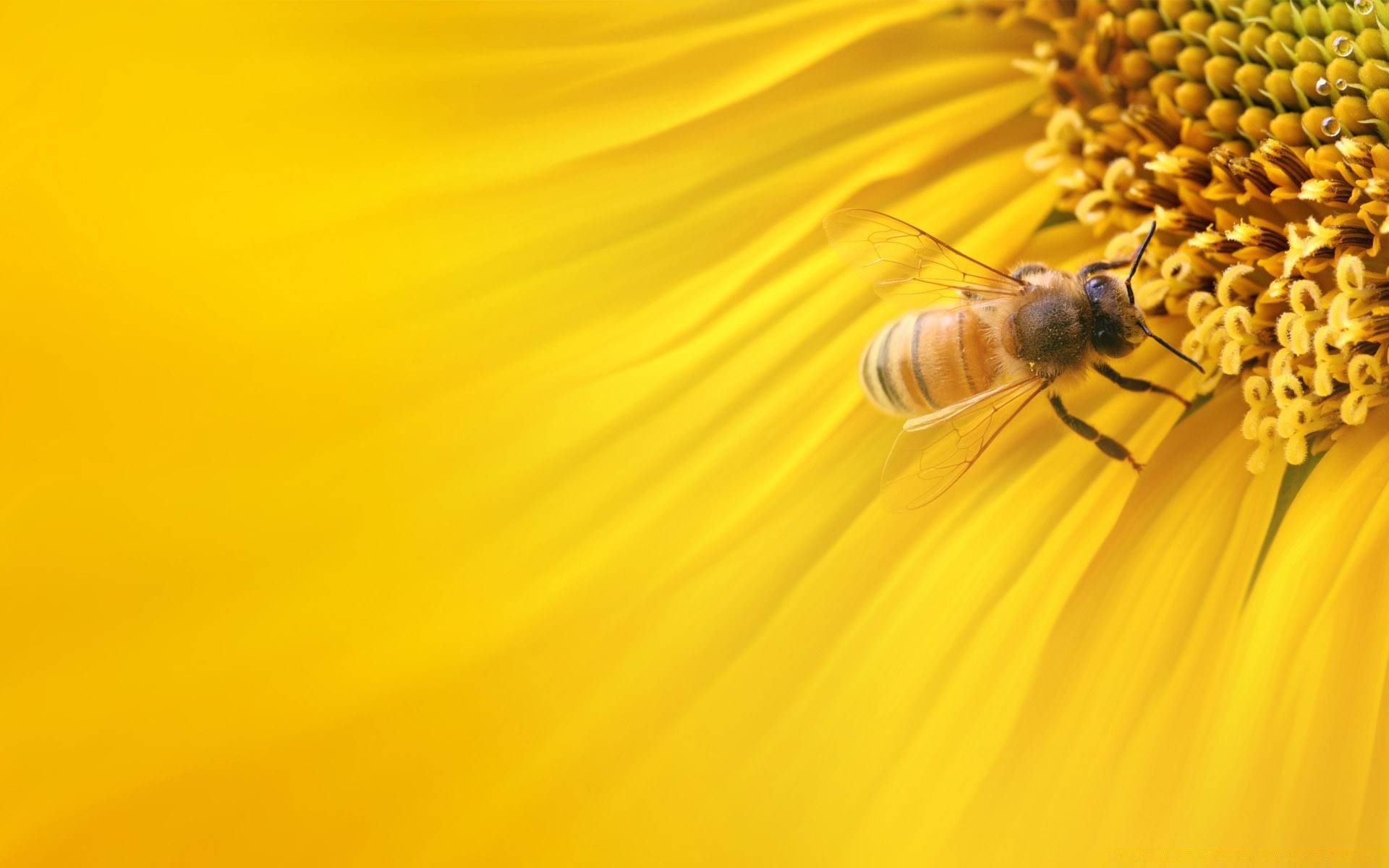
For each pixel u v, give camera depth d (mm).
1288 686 193
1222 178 196
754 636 205
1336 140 193
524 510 209
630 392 209
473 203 211
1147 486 199
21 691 203
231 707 204
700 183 210
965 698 201
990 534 202
